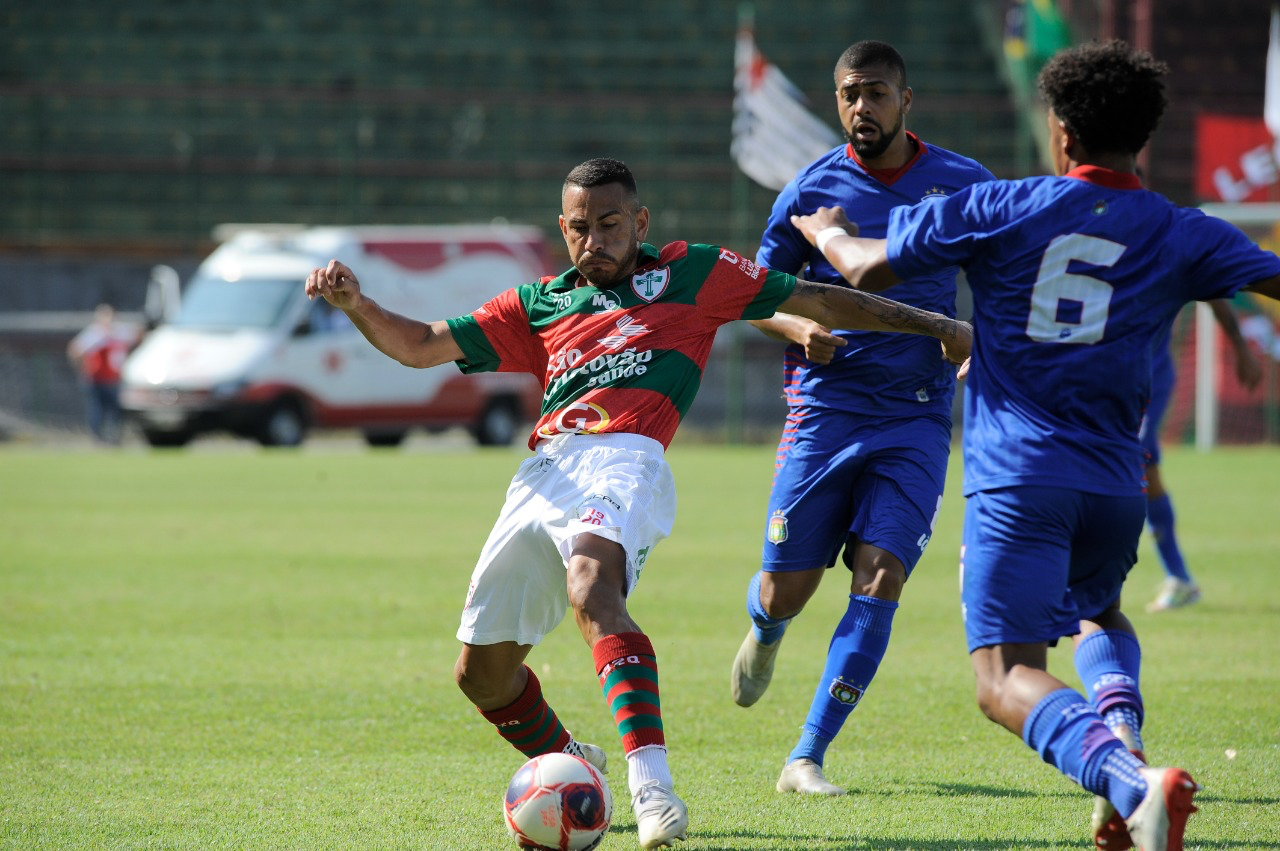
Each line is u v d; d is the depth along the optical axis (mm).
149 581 35344
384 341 16219
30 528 46375
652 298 16250
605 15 127750
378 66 122812
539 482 15961
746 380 99812
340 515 50562
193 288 86688
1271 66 81312
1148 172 101000
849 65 19188
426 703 22547
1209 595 33750
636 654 14641
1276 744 19703
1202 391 83750
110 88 102438
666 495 16062
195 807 16719
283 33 125000
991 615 13586
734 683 20359
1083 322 13562
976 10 127125
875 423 19031
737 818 16359
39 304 102250
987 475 13828
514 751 19641
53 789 17516
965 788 17719
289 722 21219
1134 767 12289
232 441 98875
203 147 116438
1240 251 13492
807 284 16484
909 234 14352
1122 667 14711
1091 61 13609
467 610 15969
